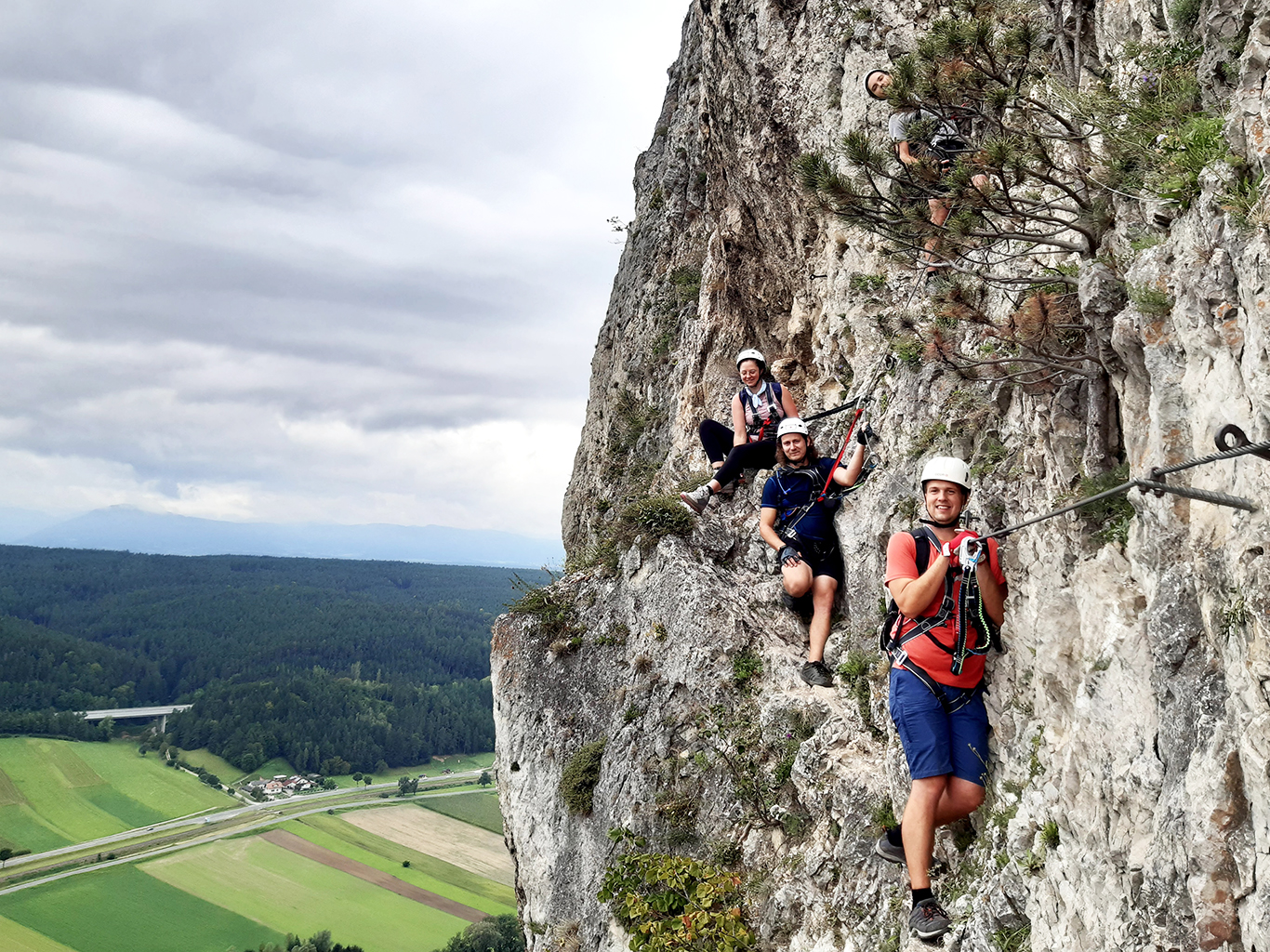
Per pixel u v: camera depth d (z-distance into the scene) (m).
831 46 10.26
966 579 4.45
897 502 6.93
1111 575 3.94
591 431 23.95
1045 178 4.25
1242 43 3.49
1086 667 3.97
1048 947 4.00
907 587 4.41
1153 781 3.35
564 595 11.78
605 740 9.97
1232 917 2.83
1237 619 2.82
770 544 8.00
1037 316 4.46
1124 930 3.38
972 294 5.95
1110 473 4.13
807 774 7.24
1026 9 4.94
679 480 13.84
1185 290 3.30
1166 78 3.85
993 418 5.76
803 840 7.23
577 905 9.48
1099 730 3.79
